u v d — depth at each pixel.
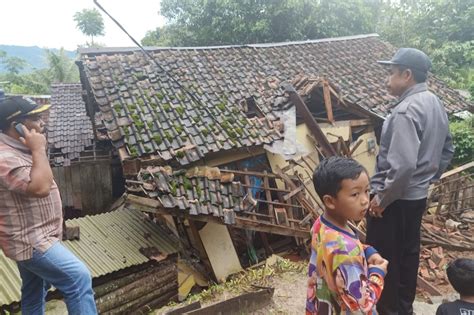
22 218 2.25
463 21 18.88
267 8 15.88
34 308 2.62
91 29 33.22
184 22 17.75
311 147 8.19
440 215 7.43
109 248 5.72
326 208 1.74
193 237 7.23
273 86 8.82
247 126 7.62
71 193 11.46
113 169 11.70
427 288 4.26
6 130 2.29
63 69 26.84
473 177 9.48
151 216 7.51
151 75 8.32
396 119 2.42
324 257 1.67
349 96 8.86
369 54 11.69
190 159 6.54
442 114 2.54
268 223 6.64
